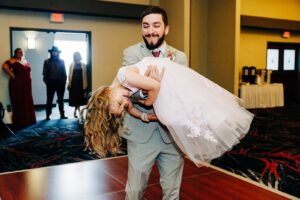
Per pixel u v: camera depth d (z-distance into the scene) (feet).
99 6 22.17
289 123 21.98
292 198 9.71
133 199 6.49
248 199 9.73
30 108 21.80
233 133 6.09
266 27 29.71
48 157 14.24
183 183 11.07
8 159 13.96
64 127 20.97
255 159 13.82
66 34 38.99
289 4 31.81
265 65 32.09
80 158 14.07
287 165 12.96
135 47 6.80
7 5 19.77
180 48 21.83
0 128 18.88
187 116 5.79
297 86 35.19
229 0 22.91
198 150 5.96
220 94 6.27
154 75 5.68
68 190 10.53
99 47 23.79
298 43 34.30
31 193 10.26
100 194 10.23
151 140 6.46
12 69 20.80
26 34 33.12
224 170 12.39
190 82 5.98
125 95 5.69
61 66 23.63
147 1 24.45
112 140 5.77
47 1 20.65
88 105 5.68
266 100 28.19
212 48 24.70
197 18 24.40
